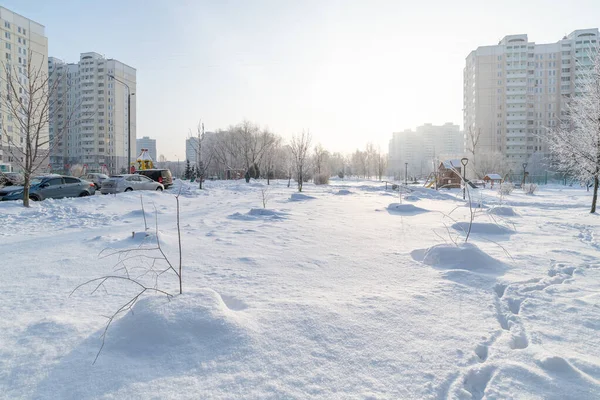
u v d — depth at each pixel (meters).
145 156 29.84
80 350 2.65
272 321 3.12
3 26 66.06
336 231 8.57
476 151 66.19
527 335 2.98
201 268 5.10
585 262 5.54
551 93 87.81
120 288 4.20
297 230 8.71
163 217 11.39
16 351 2.66
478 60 90.38
